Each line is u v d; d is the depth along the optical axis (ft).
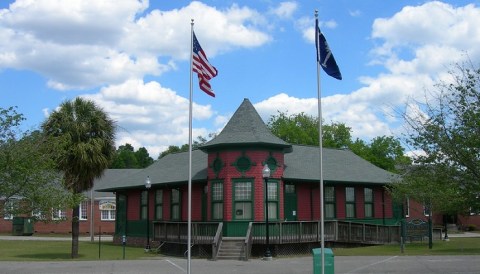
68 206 81.76
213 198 101.71
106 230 187.73
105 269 71.41
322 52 54.54
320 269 49.65
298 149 122.83
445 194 60.90
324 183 110.93
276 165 101.14
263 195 98.07
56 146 81.25
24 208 76.74
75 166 91.56
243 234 96.94
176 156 139.03
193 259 89.30
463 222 185.88
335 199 114.73
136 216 131.75
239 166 99.19
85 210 187.62
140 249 116.16
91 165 92.22
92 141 92.73
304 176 107.24
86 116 94.07
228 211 98.17
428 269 67.72
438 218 187.52
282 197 101.45
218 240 90.43
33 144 78.38
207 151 104.37
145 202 129.39
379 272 65.92
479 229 184.75
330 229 100.48
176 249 101.35
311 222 98.22
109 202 188.24
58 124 90.99
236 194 98.84
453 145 53.78
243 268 73.05
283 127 224.33
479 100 54.44
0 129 75.82
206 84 60.23
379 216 122.01
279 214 99.81
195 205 111.34
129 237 131.95
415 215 142.51
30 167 75.05
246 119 103.91
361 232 106.63
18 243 132.16
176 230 100.78
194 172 113.09
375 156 220.64
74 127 91.56
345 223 103.45
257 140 98.73
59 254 100.94
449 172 54.70
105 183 192.13
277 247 93.56
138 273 67.41
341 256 85.97
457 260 77.25
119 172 200.95
